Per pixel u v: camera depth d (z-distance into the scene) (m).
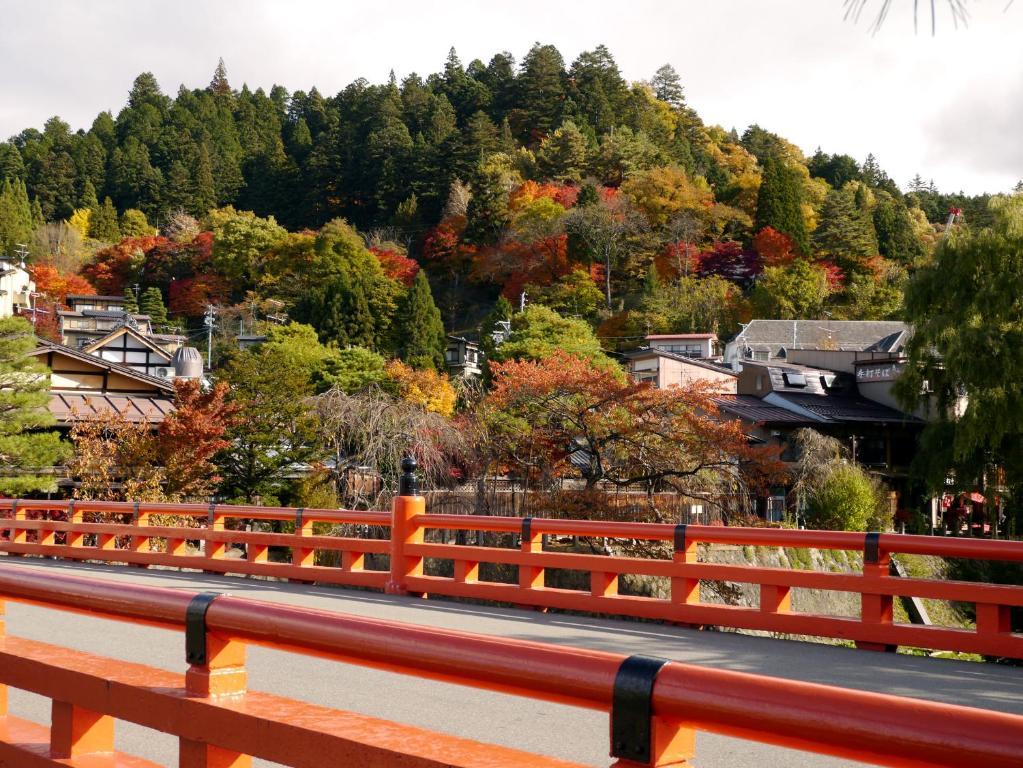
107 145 140.00
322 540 11.30
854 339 67.88
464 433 24.08
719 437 22.52
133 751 4.62
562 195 100.06
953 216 40.41
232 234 94.25
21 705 5.58
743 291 86.62
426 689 5.86
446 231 102.12
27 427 23.98
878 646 7.36
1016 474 27.02
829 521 27.69
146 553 13.88
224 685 2.58
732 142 140.75
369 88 152.75
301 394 26.23
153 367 56.06
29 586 3.15
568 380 23.45
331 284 74.06
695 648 7.25
